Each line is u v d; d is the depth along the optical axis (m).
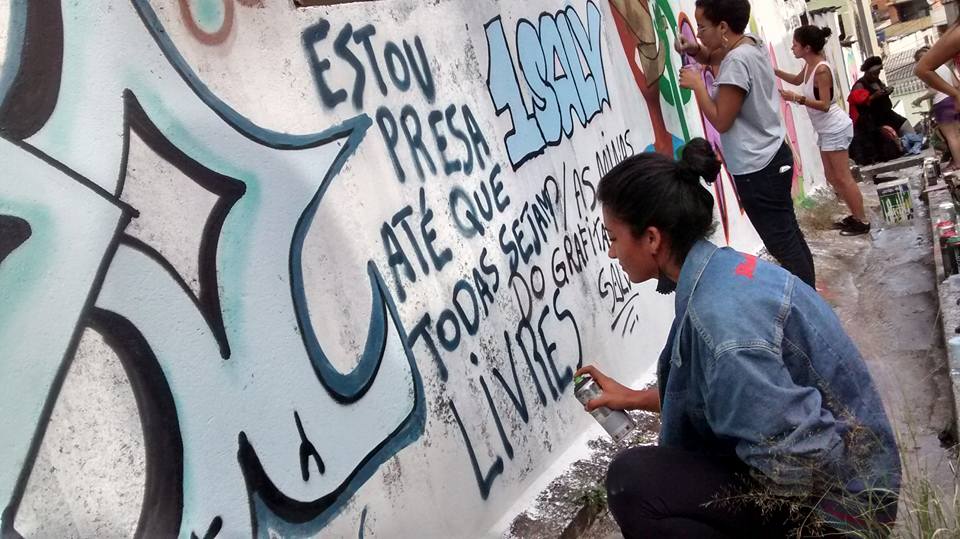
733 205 7.23
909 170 10.84
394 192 3.03
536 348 3.70
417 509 2.84
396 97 3.16
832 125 7.71
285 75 2.68
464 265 3.33
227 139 2.42
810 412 1.93
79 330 1.93
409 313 2.98
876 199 9.65
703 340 2.02
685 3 7.20
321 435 2.52
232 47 2.51
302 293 2.56
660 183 2.09
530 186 3.95
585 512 3.33
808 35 7.62
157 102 2.23
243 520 2.24
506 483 3.32
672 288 2.34
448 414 3.07
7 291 1.81
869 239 7.54
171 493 2.06
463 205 3.41
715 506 2.13
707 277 2.08
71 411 1.88
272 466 2.35
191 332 2.20
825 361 2.03
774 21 10.70
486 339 3.37
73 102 2.02
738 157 4.91
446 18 3.57
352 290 2.75
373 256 2.87
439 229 3.23
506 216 3.69
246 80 2.53
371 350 2.77
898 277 6.09
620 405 2.57
